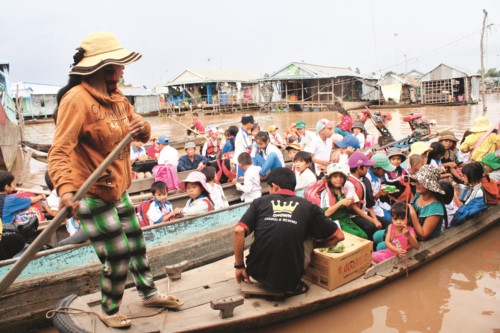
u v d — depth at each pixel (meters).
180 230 4.75
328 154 7.01
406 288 4.07
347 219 4.52
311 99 37.06
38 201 5.39
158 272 4.61
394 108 32.84
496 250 4.89
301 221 3.33
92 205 2.61
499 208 5.62
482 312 3.68
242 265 3.53
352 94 37.25
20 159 13.78
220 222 5.07
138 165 7.98
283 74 37.53
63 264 4.00
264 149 6.56
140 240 3.00
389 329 3.48
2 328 3.75
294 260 3.30
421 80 34.94
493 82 57.25
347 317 3.63
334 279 3.64
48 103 37.38
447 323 3.53
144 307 3.21
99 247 2.71
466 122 19.34
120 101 2.69
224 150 8.27
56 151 2.33
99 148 2.57
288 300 3.47
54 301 3.96
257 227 3.40
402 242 4.18
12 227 4.29
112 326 2.82
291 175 3.54
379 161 5.20
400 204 4.15
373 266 3.95
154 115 39.47
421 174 4.16
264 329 3.49
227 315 3.14
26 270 3.81
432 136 10.05
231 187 6.77
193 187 5.10
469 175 5.12
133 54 2.56
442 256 4.75
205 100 39.84
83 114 2.41
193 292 3.55
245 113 36.72
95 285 4.16
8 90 19.31
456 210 5.06
